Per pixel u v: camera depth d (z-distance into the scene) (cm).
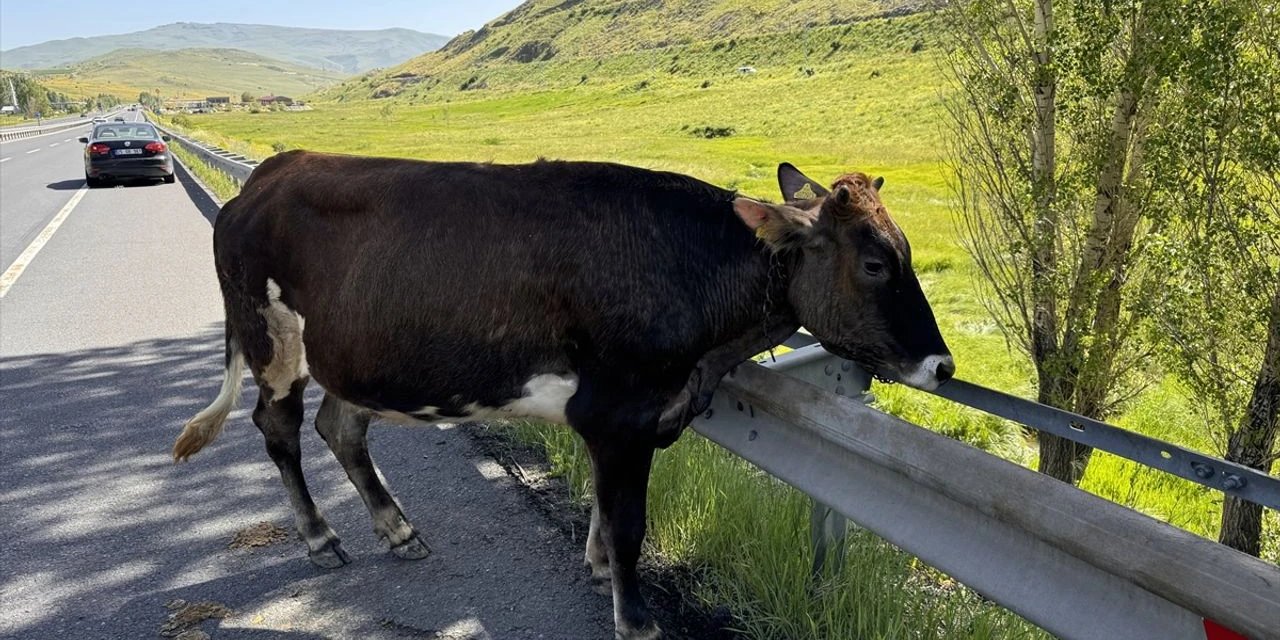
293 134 7075
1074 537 231
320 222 384
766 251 347
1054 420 294
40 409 652
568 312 343
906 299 329
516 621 371
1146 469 594
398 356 363
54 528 464
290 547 439
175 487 513
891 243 325
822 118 5459
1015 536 256
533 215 350
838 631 328
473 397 366
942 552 273
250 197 420
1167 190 407
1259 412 386
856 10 13888
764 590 355
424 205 362
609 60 16588
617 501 348
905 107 5241
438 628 367
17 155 3972
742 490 415
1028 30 450
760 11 16250
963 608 345
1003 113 456
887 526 292
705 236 350
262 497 499
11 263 1255
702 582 386
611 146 4594
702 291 346
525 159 3909
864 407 302
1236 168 383
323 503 488
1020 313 524
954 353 842
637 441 346
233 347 431
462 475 513
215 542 446
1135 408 676
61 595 398
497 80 19550
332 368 386
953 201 750
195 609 384
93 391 693
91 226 1608
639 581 389
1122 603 228
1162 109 412
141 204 1928
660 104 8906
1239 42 370
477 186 361
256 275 405
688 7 19125
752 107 7025
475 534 445
